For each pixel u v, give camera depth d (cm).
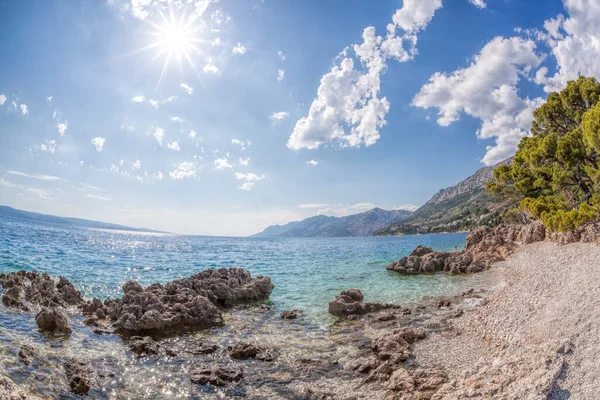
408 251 8138
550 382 874
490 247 4300
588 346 1034
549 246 3497
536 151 4328
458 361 1294
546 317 1425
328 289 3070
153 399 1127
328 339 1719
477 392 955
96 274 3509
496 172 5316
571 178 4175
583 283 1689
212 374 1293
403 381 1150
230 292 2591
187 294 2409
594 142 3272
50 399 1059
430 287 2966
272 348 1597
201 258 6094
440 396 1014
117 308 2011
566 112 4778
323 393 1160
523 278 2506
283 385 1230
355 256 6694
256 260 5859
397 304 2362
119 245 8975
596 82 4372
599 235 2848
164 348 1568
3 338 1458
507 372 1029
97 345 1559
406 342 1528
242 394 1167
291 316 2156
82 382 1155
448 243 10894
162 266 4612
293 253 7819
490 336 1477
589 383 857
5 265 3569
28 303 2008
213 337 1766
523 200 4650
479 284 2898
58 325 1659
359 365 1356
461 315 1927
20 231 9938
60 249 5844
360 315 2150
